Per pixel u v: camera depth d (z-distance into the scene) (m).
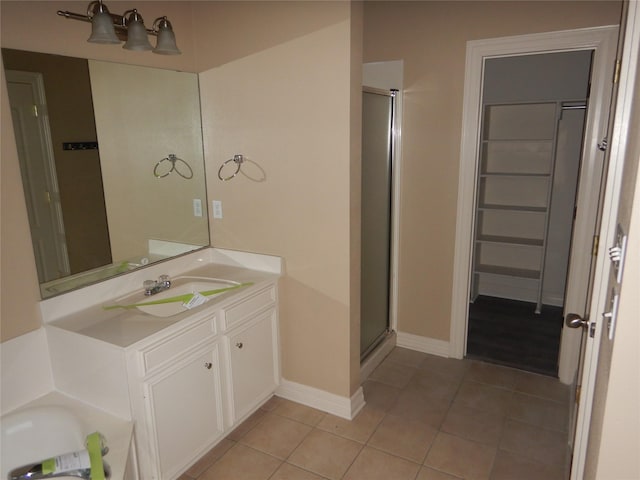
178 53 2.15
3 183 1.83
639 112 1.04
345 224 2.42
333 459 2.35
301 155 2.46
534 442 2.45
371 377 3.11
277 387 2.79
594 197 2.69
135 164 2.39
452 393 2.91
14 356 1.91
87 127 2.15
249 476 2.24
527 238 4.38
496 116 4.29
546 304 4.39
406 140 3.20
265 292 2.57
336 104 2.31
